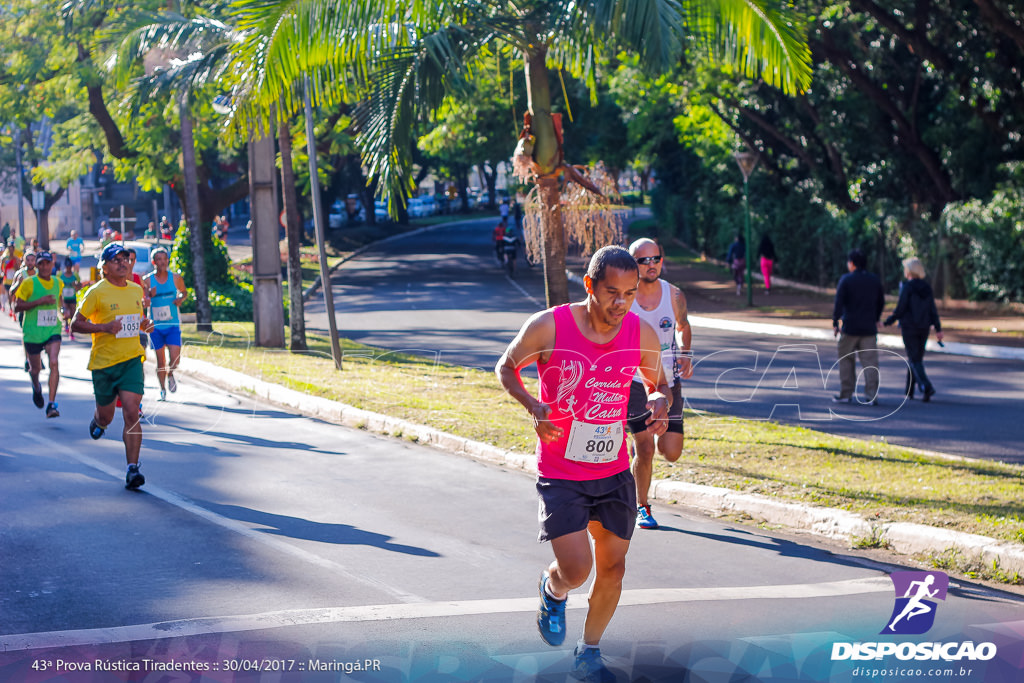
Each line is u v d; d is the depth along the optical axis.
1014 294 26.44
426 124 12.07
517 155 11.48
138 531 7.50
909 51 29.25
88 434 11.52
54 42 29.83
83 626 5.49
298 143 28.94
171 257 30.47
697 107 39.16
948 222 28.28
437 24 11.80
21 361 18.67
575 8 10.67
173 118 27.72
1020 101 25.44
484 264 50.59
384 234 71.88
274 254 21.61
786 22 11.14
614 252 4.57
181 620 5.61
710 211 49.97
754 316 27.86
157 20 19.92
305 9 11.44
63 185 34.81
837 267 34.84
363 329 25.77
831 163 37.50
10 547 7.02
